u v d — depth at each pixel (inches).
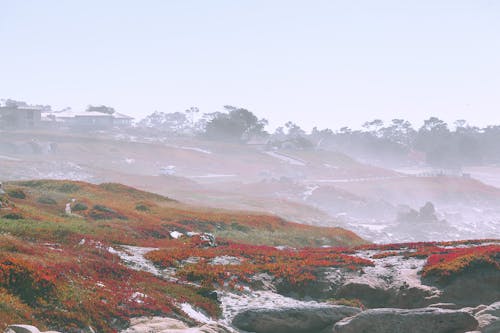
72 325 814.5
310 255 1605.6
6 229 1342.3
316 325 1051.3
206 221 2583.7
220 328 920.9
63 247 1268.5
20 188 2440.9
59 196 2480.3
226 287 1277.1
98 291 956.6
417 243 1815.9
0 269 845.8
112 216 2215.8
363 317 994.7
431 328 979.9
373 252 1713.8
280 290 1354.6
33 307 821.2
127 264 1317.7
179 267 1385.3
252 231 2620.6
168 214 2576.3
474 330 989.8
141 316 931.3
